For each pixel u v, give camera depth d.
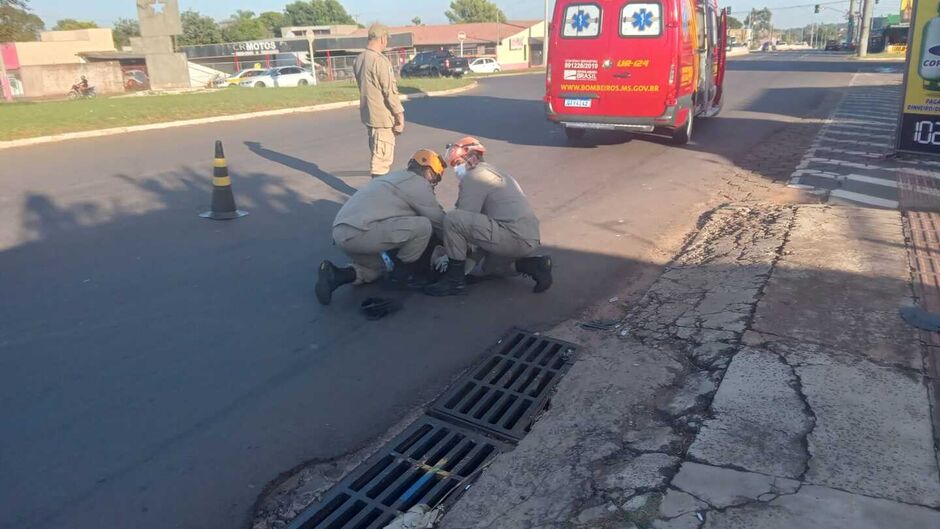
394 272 5.80
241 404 4.15
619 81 11.49
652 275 6.21
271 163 11.20
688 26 11.85
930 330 4.45
